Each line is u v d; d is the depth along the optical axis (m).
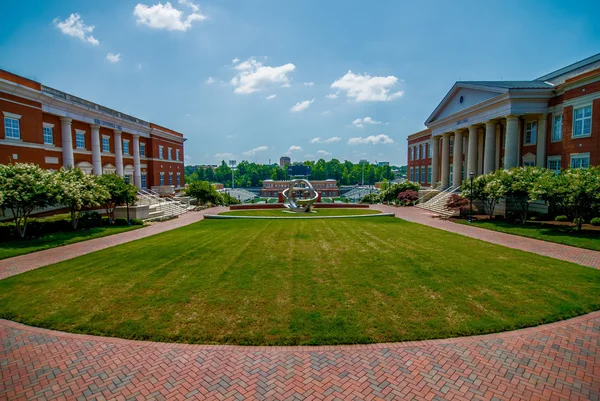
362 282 9.80
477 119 31.55
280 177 163.38
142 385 5.37
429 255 13.02
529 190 19.98
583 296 8.63
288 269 11.22
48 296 9.08
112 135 36.28
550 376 5.49
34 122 24.53
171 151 50.38
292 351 6.28
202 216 30.84
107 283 10.09
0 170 17.61
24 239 18.00
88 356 6.23
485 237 17.22
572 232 17.67
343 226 21.42
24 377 5.62
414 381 5.39
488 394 5.07
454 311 7.80
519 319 7.35
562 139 24.62
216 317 7.64
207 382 5.43
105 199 23.36
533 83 31.06
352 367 5.77
